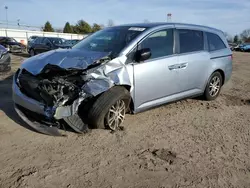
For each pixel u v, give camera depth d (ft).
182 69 16.56
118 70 13.17
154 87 14.98
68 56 13.85
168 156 11.59
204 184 9.78
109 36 15.93
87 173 9.98
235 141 13.64
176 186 9.57
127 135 13.38
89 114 12.77
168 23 16.83
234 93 24.57
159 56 15.31
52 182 9.34
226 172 10.64
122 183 9.53
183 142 13.07
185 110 18.06
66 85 12.12
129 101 13.94
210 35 19.76
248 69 45.91
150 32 15.21
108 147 12.03
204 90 19.60
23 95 13.15
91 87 12.08
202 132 14.51
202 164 11.12
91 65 12.58
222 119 16.83
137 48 14.34
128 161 10.97
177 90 16.70
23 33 137.90
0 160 10.54
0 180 9.29
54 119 12.16
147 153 11.72
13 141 12.14
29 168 10.09
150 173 10.24
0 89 21.35
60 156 11.06
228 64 20.98
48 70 12.67
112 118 13.43
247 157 12.01
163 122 15.56
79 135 12.96
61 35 153.38
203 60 18.26
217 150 12.47
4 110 16.03
